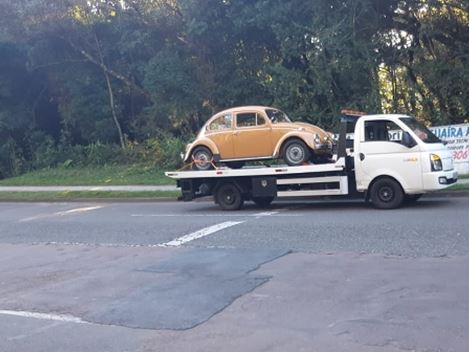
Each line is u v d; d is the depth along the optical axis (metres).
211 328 6.57
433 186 13.61
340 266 8.70
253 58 26.95
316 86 23.16
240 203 15.81
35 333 6.82
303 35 23.22
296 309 6.95
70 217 16.72
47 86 34.59
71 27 31.12
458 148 19.41
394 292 7.26
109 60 31.80
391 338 5.84
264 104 26.36
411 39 23.59
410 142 13.77
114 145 31.45
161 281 8.67
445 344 5.61
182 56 28.44
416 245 9.70
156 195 20.94
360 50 22.47
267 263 9.23
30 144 34.03
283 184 15.13
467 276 7.68
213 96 27.44
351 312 6.69
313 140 14.86
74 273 9.63
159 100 28.06
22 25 31.55
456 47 22.72
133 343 6.29
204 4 25.38
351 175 14.60
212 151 15.95
